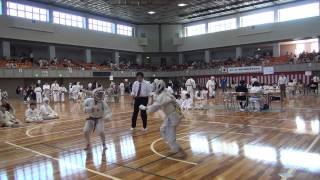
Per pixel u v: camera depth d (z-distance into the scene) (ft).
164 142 22.59
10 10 90.74
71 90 82.53
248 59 113.19
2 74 84.64
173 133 18.61
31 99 72.90
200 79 122.72
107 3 98.58
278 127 27.66
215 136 24.31
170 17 122.62
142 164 16.89
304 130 25.67
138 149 20.49
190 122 32.91
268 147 19.92
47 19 100.68
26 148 21.66
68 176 15.12
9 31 89.10
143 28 133.49
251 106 44.21
